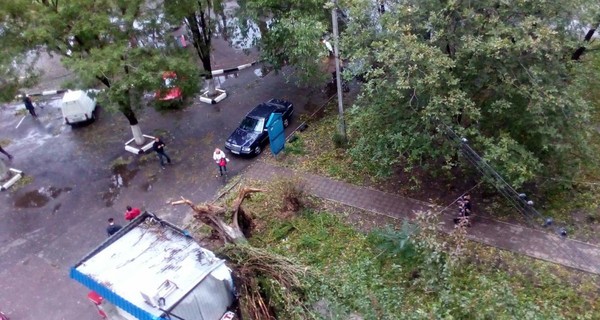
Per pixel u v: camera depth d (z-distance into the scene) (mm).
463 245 14344
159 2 19547
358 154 16953
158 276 12898
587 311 13000
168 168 20406
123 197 19297
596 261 14484
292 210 17375
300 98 23453
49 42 17766
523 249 15125
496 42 13234
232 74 25922
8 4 16766
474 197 17062
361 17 15414
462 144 15070
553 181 16547
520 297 13547
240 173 19688
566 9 14133
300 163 19703
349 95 23078
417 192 17594
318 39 18891
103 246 13906
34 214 18984
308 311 12258
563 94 14484
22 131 23438
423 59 13945
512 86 14539
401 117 15773
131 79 17781
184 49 19719
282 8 20328
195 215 16062
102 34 18156
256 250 13984
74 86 17703
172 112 23469
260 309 13250
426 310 12289
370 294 12227
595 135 18219
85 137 22656
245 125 21000
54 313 15312
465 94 13938
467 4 14422
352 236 16250
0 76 17703
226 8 26219
